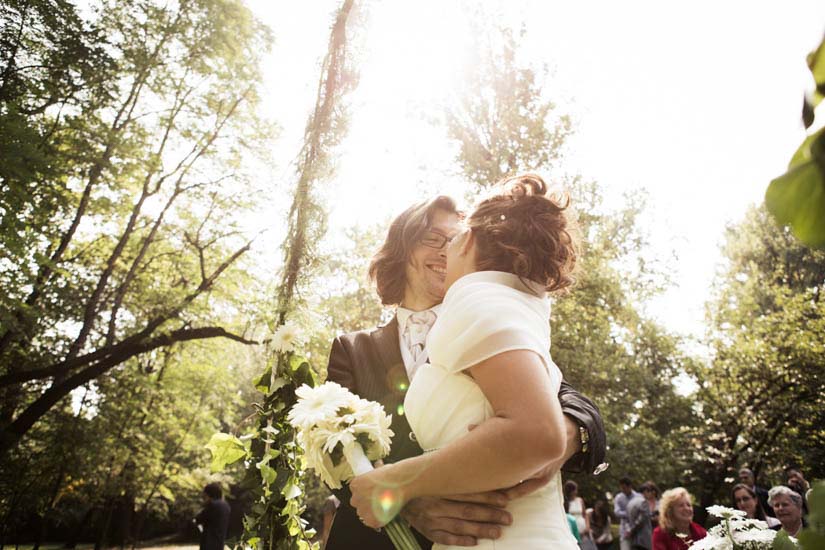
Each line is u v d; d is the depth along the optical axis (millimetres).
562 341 13875
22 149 8008
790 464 20047
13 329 8766
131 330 12562
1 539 12734
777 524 4375
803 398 18766
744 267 26016
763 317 19547
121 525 17000
